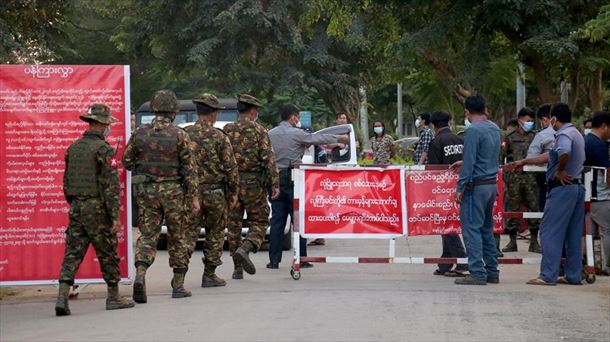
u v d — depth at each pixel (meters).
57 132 9.89
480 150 10.39
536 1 18.58
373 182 11.05
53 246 9.94
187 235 10.02
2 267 9.87
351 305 9.17
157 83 45.44
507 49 22.64
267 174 10.95
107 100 9.95
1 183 9.85
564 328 8.12
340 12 24.06
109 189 8.99
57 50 18.20
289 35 35.12
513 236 14.34
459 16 19.62
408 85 39.06
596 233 11.62
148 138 9.48
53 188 9.91
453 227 11.07
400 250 14.62
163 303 9.55
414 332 7.91
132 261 10.16
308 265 12.52
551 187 10.59
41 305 9.77
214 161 10.40
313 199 11.02
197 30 35.59
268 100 38.12
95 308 9.46
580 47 19.44
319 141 12.20
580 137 10.45
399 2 21.00
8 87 9.81
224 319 8.59
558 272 10.59
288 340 7.65
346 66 36.44
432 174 11.07
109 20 43.75
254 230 10.99
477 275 10.52
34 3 15.94
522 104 28.97
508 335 7.82
